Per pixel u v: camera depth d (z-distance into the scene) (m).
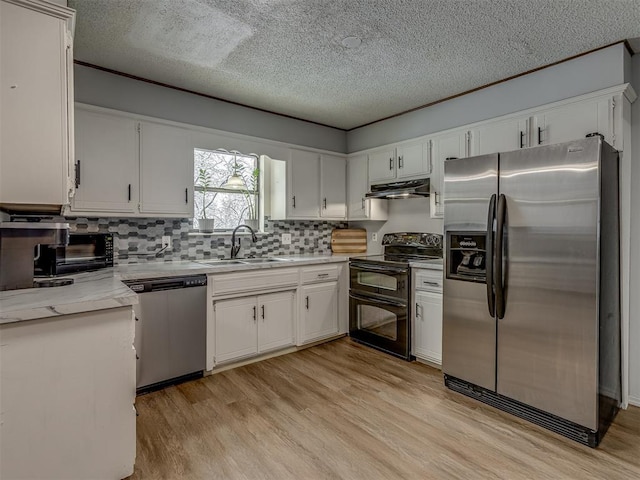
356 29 2.18
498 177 2.24
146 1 1.92
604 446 1.90
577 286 1.93
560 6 1.94
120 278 2.21
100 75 2.69
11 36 1.51
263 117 3.64
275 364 3.01
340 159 4.16
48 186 1.59
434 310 2.89
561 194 1.98
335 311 3.60
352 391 2.52
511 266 2.19
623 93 2.26
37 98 1.56
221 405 2.31
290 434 1.99
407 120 3.69
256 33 2.23
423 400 2.40
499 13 2.01
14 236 1.71
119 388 1.56
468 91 3.15
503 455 1.81
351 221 4.43
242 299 2.90
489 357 2.32
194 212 3.13
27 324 1.34
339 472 1.68
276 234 3.83
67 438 1.44
